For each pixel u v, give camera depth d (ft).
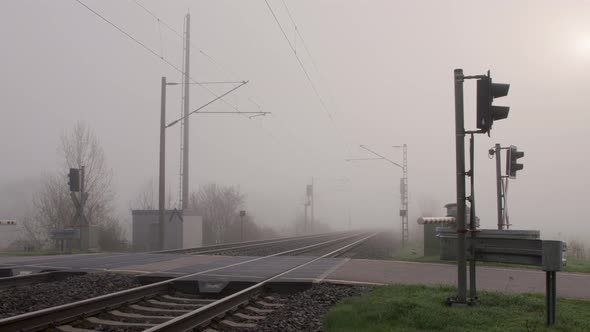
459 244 32.17
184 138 132.05
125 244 131.13
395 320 28.73
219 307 32.24
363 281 45.19
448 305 31.94
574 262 67.92
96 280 46.39
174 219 123.44
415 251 103.14
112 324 30.17
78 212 103.24
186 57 137.39
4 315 32.30
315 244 124.16
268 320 31.50
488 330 25.90
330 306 35.70
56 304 36.27
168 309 36.32
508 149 68.13
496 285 42.39
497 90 31.91
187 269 53.83
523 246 30.22
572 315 29.12
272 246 114.32
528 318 28.14
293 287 44.04
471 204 32.71
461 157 32.60
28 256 76.07
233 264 60.39
